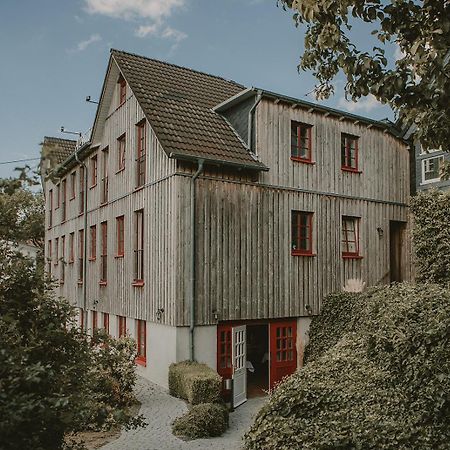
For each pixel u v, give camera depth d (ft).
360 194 54.29
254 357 55.93
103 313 59.16
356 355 25.94
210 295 42.75
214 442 29.63
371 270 54.39
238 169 44.96
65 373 14.65
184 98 50.34
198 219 42.78
